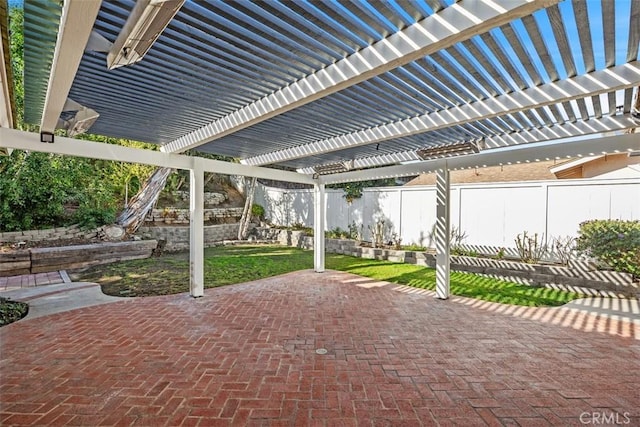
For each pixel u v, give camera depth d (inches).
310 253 456.8
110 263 368.2
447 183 245.1
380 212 450.9
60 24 83.1
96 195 422.9
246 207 584.4
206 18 90.0
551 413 107.5
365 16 92.4
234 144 241.8
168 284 279.7
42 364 138.3
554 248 302.2
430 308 218.1
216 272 331.6
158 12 74.5
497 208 340.8
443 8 90.7
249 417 104.9
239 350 153.1
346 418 104.8
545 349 155.2
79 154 193.9
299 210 576.4
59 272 320.8
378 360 144.3
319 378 129.0
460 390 121.0
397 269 350.6
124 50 92.0
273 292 257.4
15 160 351.9
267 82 134.0
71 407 109.2
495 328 182.2
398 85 137.2
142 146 413.4
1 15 89.7
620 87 117.8
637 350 153.6
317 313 207.2
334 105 160.4
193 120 182.1
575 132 188.4
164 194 561.6
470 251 349.4
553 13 89.0
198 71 122.3
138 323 187.0
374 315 203.8
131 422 102.0
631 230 236.7
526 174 444.8
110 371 132.8
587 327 183.0
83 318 195.2
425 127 173.8
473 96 147.9
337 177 325.4
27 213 370.0
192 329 178.7
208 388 121.3
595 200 287.3
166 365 138.2
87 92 140.3
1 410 107.1
